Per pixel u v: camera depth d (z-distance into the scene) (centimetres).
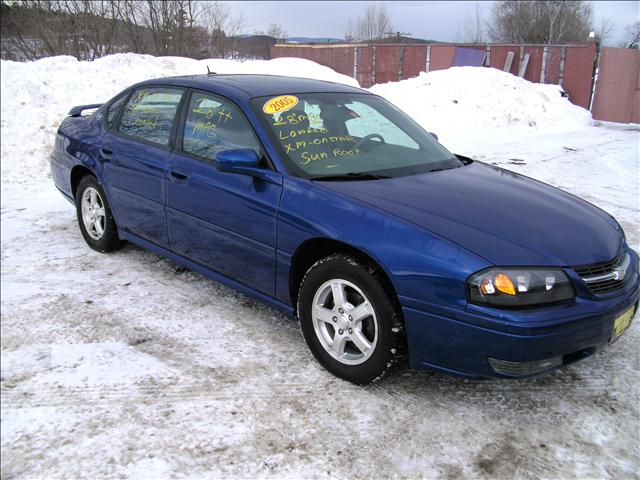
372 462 238
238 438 251
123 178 420
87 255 470
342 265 280
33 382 289
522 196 321
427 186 315
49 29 1750
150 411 268
